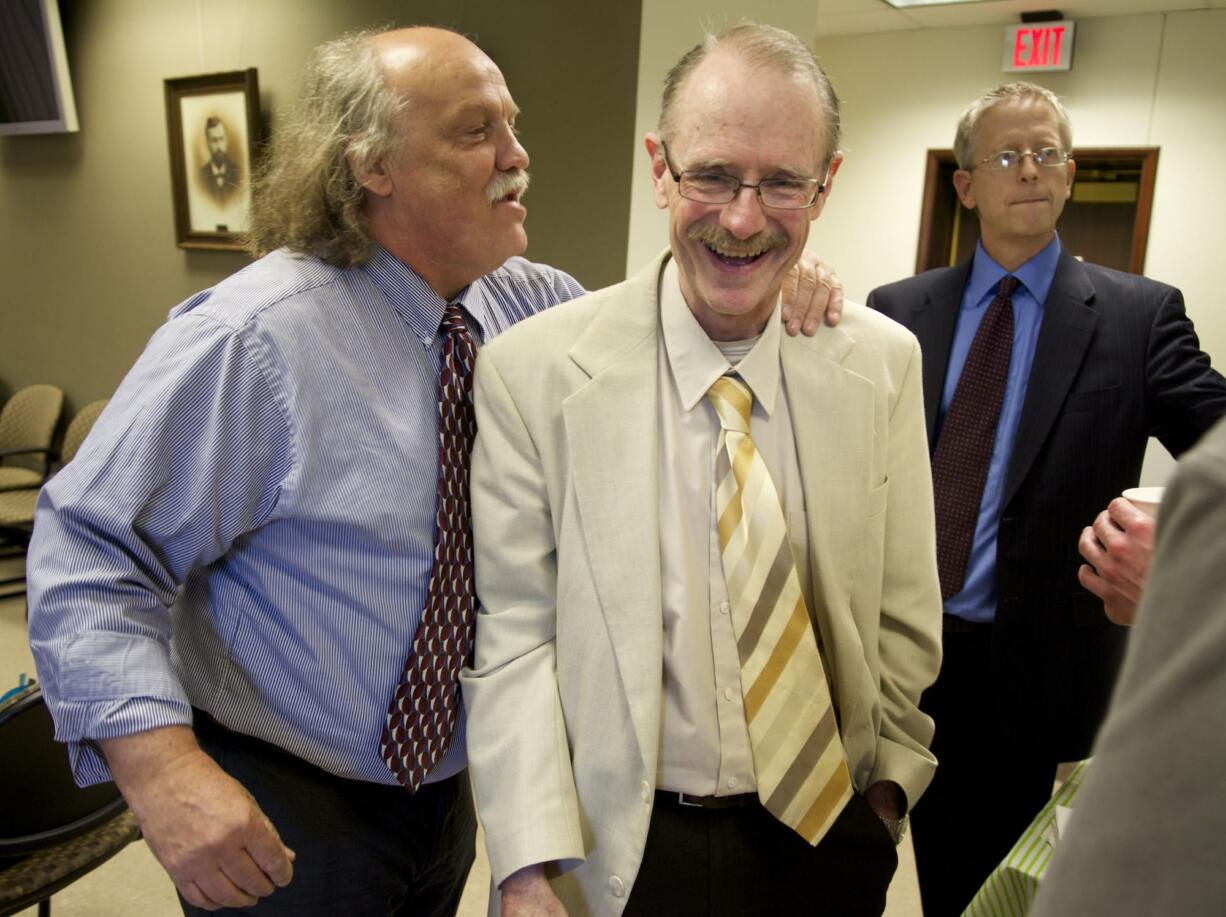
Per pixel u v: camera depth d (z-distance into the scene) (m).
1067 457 1.67
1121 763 0.36
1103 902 0.36
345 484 1.23
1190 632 0.35
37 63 4.44
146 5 4.11
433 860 1.43
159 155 4.21
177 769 1.06
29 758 1.60
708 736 1.11
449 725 1.29
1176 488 0.37
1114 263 5.36
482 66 1.32
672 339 1.15
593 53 2.86
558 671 1.15
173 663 1.28
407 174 1.26
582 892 1.14
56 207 4.73
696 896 1.11
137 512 1.13
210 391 1.16
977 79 5.33
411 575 1.27
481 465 1.20
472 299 1.45
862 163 5.73
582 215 2.96
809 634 1.10
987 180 1.75
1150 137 4.95
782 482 1.16
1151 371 1.68
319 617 1.26
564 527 1.13
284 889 1.28
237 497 1.19
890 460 1.22
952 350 1.86
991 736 1.78
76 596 1.09
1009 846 1.81
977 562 1.76
